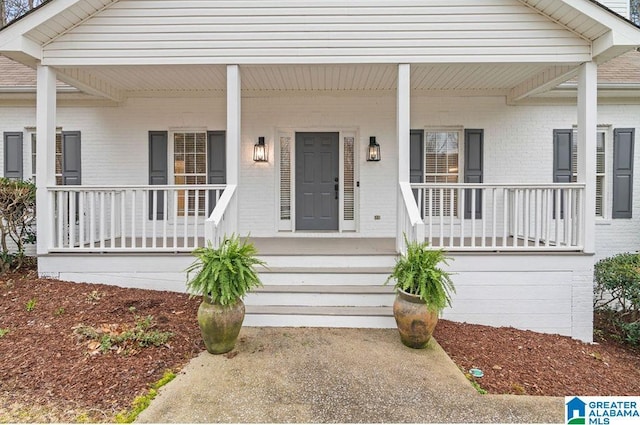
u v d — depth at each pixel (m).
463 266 4.85
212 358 3.48
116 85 6.39
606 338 5.05
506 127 6.78
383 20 4.93
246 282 3.60
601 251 6.66
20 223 5.80
